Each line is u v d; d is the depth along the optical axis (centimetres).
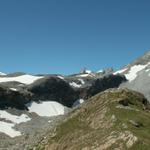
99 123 7362
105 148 6388
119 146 6206
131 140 6169
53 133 8188
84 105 8581
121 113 7356
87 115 8031
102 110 7738
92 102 8462
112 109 7538
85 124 7725
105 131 6919
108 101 8050
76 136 7431
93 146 6675
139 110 7606
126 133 6384
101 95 8550
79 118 8138
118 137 6444
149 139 6291
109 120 7200
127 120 6969
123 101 7962
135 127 6744
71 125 8012
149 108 8462
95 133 7081
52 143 7850
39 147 8175
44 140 8275
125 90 8531
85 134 7288
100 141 6662
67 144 7406
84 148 6800
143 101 8581
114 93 8381
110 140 6481
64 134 7831
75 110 8756
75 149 6994
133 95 8500
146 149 5900
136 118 7062
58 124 8531
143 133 6512
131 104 8081
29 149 8675
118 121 7006
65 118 8688
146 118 7219
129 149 6031
